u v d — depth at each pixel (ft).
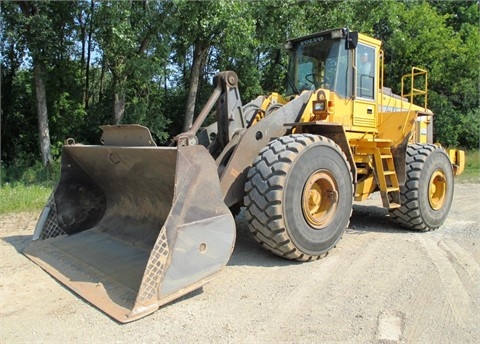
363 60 18.45
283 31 45.11
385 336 9.36
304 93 16.29
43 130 41.93
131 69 38.04
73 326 9.66
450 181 20.93
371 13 51.39
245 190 13.51
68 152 15.81
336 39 17.54
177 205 10.76
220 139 14.76
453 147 63.98
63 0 40.42
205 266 11.16
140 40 38.37
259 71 49.06
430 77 63.00
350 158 16.02
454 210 25.64
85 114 49.78
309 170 13.87
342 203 15.06
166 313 10.32
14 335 9.30
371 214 23.76
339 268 13.71
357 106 17.94
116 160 13.75
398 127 18.86
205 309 10.59
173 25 36.70
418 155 19.47
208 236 11.22
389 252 15.62
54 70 46.01
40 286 11.98
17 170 41.88
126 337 9.17
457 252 15.74
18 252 15.21
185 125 46.06
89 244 14.61
